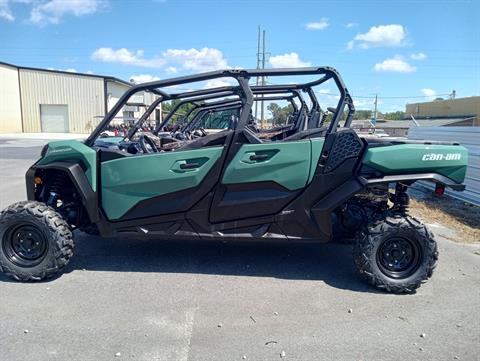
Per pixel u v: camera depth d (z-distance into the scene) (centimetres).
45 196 375
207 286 337
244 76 345
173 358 236
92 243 443
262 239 354
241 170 341
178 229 358
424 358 243
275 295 323
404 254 336
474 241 486
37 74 3488
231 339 257
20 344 246
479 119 4109
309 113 602
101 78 3550
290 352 245
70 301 304
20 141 2380
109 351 241
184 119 796
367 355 244
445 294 333
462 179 341
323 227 349
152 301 307
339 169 344
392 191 449
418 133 1033
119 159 349
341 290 337
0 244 333
